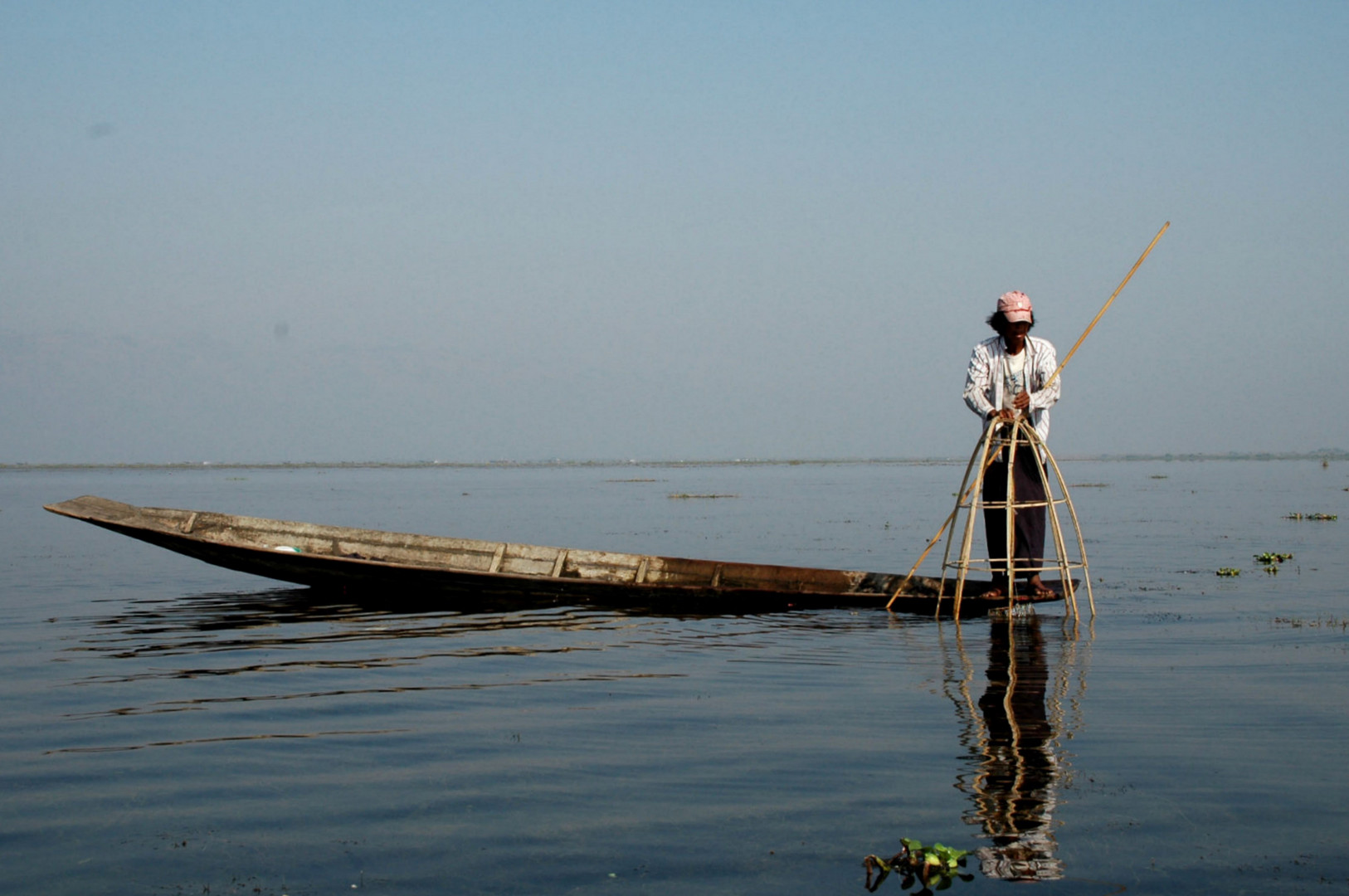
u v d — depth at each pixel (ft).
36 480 289.33
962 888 12.98
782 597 37.65
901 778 17.17
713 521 95.55
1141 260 32.83
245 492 189.88
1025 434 33.96
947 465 639.76
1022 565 34.68
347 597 41.27
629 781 17.25
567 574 42.83
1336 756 18.06
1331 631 30.89
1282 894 12.65
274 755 18.97
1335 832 14.57
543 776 17.56
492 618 36.04
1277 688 23.36
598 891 13.12
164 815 15.94
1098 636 30.81
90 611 38.24
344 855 14.34
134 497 162.91
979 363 34.40
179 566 55.01
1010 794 16.31
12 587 45.39
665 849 14.37
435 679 25.53
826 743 19.35
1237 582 44.29
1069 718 20.94
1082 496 146.92
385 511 117.60
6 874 13.84
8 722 21.43
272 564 39.83
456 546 44.21
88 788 17.19
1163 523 87.51
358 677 25.89
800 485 224.33
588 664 27.53
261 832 15.20
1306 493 153.17
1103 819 15.17
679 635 32.19
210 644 30.94
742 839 14.67
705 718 21.38
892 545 67.72
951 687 24.08
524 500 148.46
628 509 121.29
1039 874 13.33
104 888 13.43
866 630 33.06
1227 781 16.78
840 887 13.07
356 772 17.94
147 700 23.36
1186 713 21.12
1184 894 12.73
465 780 17.40
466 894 13.10
